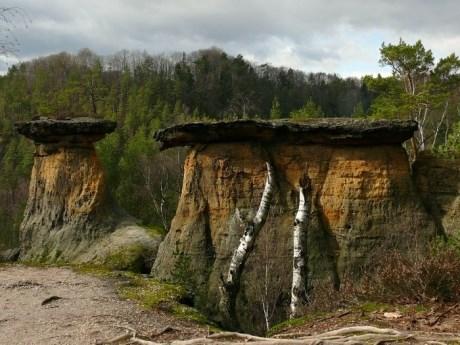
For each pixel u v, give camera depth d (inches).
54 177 1051.9
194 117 2281.0
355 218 702.5
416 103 1322.6
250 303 695.7
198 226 779.4
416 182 738.8
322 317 403.5
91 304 551.5
